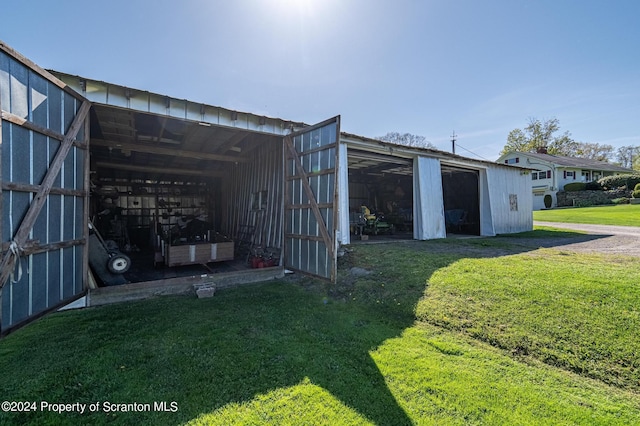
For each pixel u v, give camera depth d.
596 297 3.47
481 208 10.53
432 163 8.91
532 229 12.10
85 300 4.17
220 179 11.60
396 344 3.15
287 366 2.71
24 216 2.70
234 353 2.92
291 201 5.69
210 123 5.06
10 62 2.49
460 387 2.40
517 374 2.59
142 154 8.71
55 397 2.23
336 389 2.38
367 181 14.47
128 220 10.39
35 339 3.15
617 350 2.70
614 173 30.23
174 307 4.23
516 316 3.40
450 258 5.74
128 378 2.48
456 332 3.40
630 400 2.26
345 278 5.34
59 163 3.20
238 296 4.78
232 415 2.06
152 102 4.54
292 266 5.61
